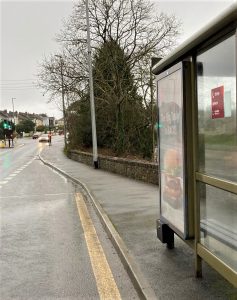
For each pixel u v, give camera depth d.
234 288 3.98
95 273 5.02
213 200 3.90
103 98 25.09
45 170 22.69
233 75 3.29
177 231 4.75
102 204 9.53
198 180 4.18
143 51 24.72
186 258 5.02
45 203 10.84
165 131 5.14
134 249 5.54
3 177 19.17
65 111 35.75
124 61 24.72
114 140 25.44
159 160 5.45
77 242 6.59
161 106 5.26
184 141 4.33
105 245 6.34
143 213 8.20
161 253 5.27
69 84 25.61
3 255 5.96
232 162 3.40
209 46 3.75
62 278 4.89
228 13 3.01
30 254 5.98
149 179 13.40
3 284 4.76
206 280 4.23
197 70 4.09
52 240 6.78
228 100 3.42
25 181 16.94
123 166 16.38
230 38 3.31
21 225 8.06
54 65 25.61
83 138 30.45
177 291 3.97
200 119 4.12
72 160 29.58
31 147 58.69
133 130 24.05
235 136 3.31
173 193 4.87
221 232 3.73
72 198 11.60
